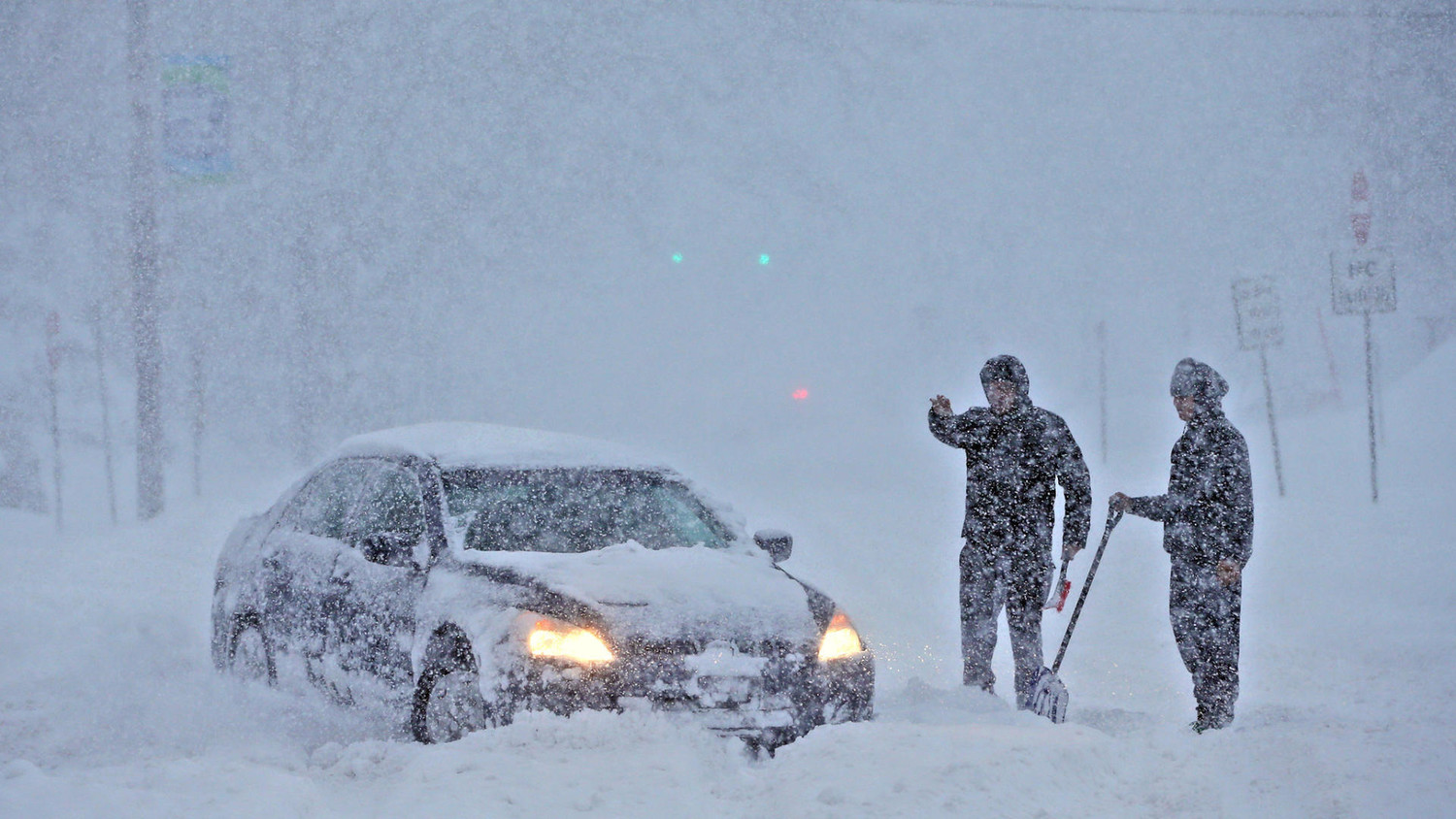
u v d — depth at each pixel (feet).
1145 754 77.87
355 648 90.38
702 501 98.78
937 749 72.79
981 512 99.45
